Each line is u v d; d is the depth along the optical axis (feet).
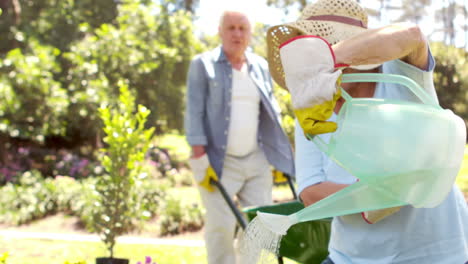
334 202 4.19
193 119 11.69
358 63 3.93
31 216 22.67
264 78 12.42
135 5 39.11
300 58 3.78
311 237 7.78
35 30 42.52
